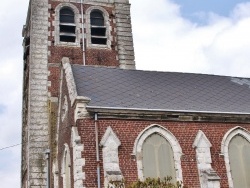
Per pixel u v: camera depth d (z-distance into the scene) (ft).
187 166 67.72
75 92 69.15
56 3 108.37
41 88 96.37
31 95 94.89
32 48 100.53
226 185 67.92
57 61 101.09
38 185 85.66
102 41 108.06
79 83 74.79
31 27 103.71
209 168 67.92
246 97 81.82
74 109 67.87
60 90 82.17
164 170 66.90
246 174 69.97
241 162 70.64
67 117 73.41
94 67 82.99
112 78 79.92
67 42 104.37
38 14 104.88
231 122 72.64
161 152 67.87
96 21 110.52
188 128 70.28
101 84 76.23
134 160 65.67
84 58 103.50
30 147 88.79
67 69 77.25
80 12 109.40
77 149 63.87
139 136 67.21
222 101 78.07
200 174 67.26
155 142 68.28
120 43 108.17
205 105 75.00
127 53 107.55
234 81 90.12
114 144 65.31
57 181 78.95
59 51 102.53
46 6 106.73
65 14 108.47
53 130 89.51
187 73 89.86
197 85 84.07
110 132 65.82
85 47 105.09
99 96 71.20
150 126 68.39
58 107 84.02
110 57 106.01
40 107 94.07
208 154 68.95
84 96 67.67
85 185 62.23
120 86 77.15
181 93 78.79
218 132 71.26
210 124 71.56
